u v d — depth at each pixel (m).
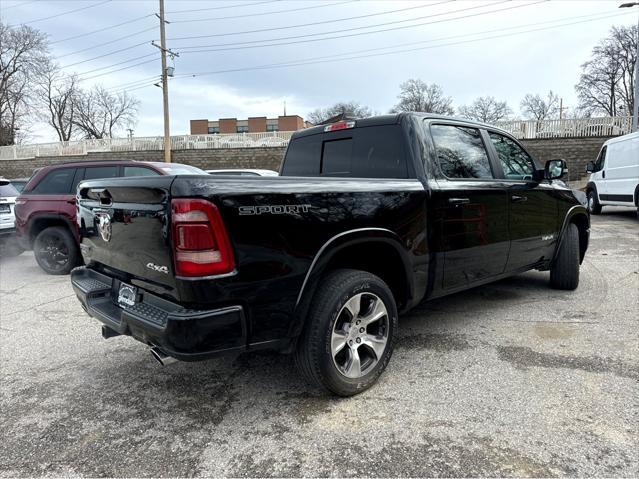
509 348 3.36
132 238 2.39
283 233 2.25
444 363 3.12
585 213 5.06
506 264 3.90
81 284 2.97
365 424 2.38
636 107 18.23
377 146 3.35
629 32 41.84
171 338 2.04
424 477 1.95
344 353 2.65
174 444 2.26
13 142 46.25
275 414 2.52
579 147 21.81
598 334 3.59
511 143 4.20
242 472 2.03
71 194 6.36
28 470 2.08
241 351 2.19
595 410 2.46
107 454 2.19
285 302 2.28
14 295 5.36
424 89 51.50
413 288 3.00
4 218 7.02
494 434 2.26
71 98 54.84
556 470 1.97
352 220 2.55
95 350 3.58
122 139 29.30
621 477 1.92
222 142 27.92
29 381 3.03
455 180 3.33
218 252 2.04
